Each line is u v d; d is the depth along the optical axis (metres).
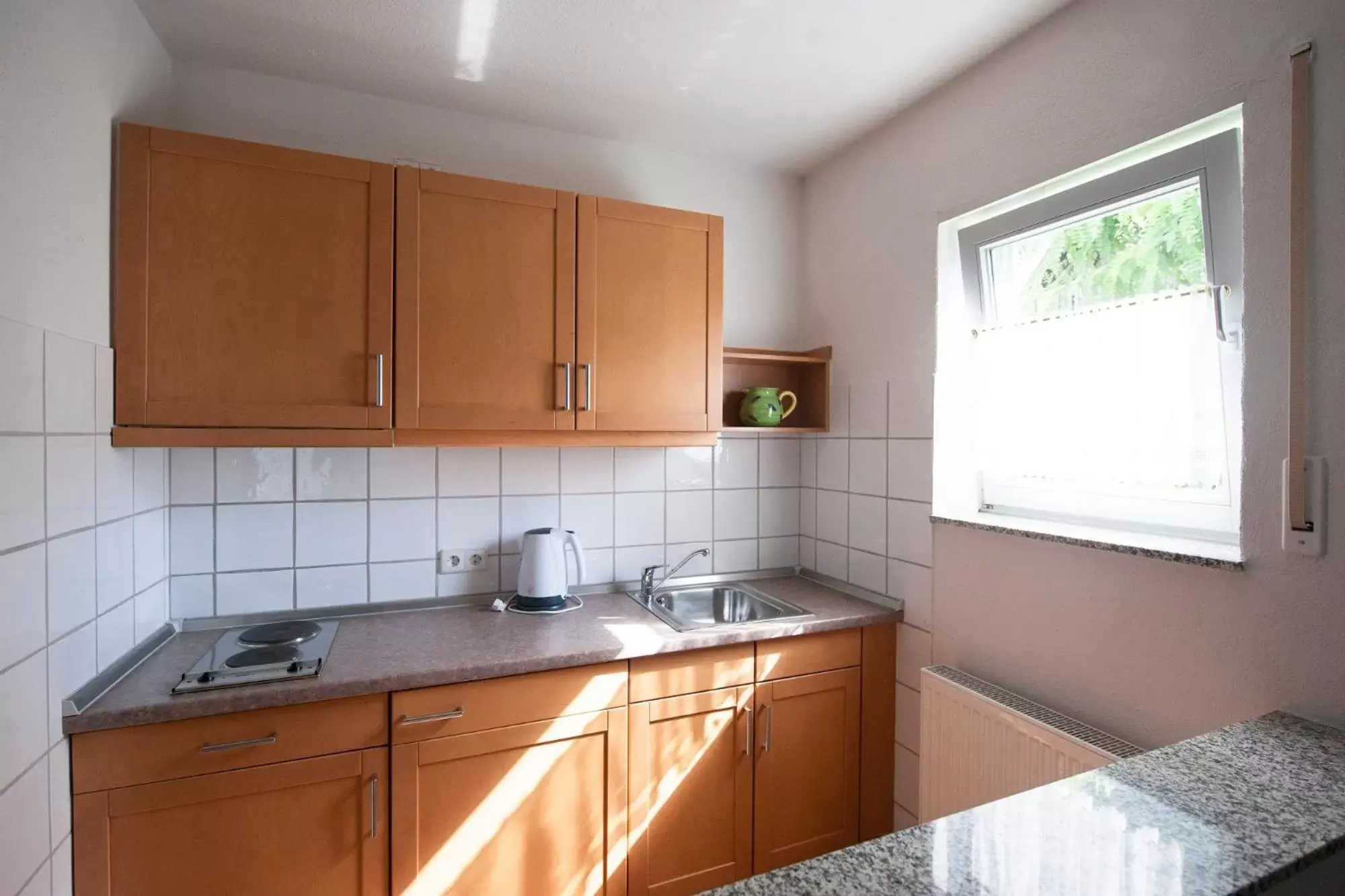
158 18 1.58
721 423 2.04
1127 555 1.41
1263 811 0.84
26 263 1.08
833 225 2.37
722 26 1.61
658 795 1.74
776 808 1.90
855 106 2.01
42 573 1.12
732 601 2.35
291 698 1.36
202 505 1.78
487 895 1.55
